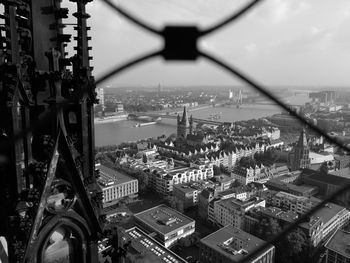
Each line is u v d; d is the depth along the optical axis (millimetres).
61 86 15055
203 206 136875
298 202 132125
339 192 4695
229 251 91250
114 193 150750
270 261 93750
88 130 16031
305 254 100000
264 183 168750
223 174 194625
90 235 15820
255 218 116062
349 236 99688
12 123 13500
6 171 13797
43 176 14109
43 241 14367
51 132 14602
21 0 14227
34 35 14758
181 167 189625
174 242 110438
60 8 15242
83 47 15469
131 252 92750
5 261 17188
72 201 15039
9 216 13703
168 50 3842
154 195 164250
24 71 13977
